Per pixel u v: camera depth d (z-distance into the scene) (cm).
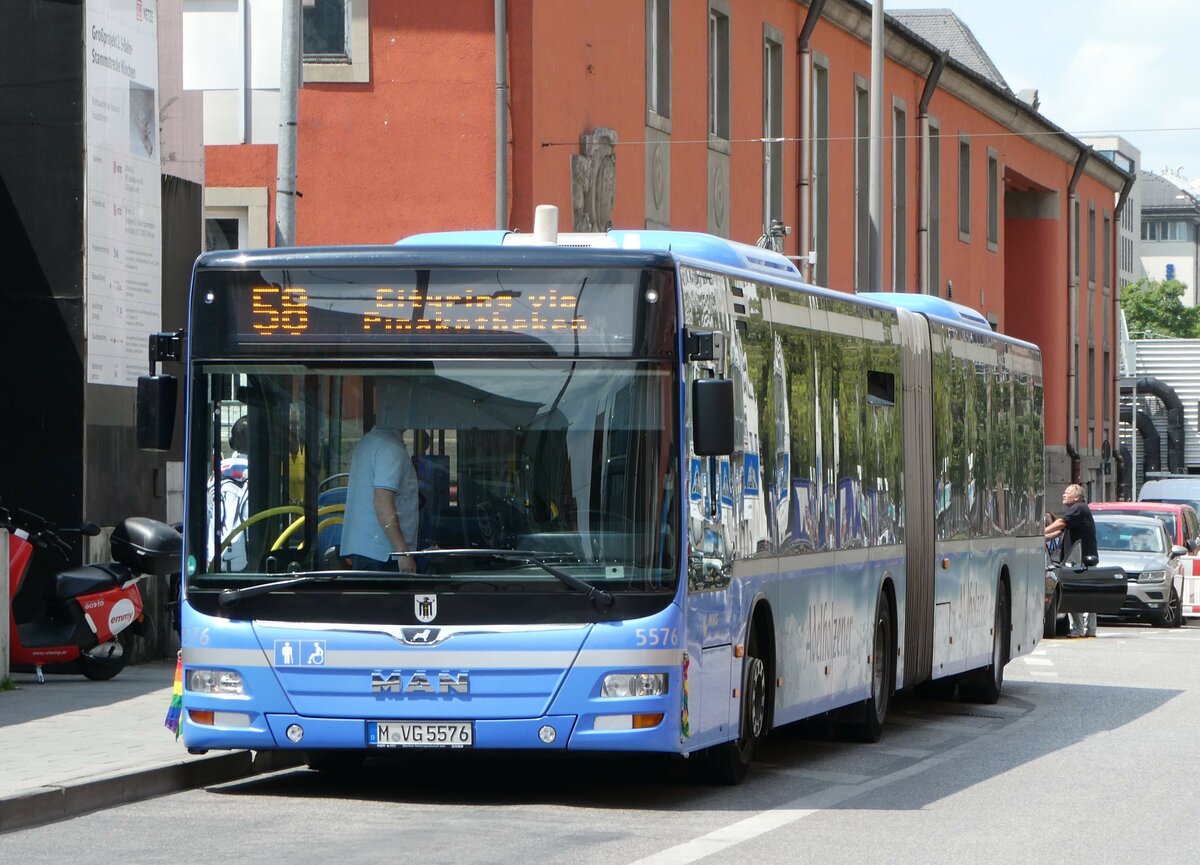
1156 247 19100
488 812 1276
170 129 2298
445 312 1277
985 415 2275
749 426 1427
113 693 1805
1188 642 3456
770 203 4275
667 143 3659
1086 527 3562
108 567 1923
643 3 3541
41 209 2066
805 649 1572
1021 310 7006
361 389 1278
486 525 1260
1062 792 1453
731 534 1373
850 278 4778
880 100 3597
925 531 1983
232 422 1289
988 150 6091
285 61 1989
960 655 2122
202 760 1394
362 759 1524
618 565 1252
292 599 1268
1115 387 7950
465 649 1249
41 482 2056
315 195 3084
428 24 3064
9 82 2072
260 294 1291
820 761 1647
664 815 1281
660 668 1248
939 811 1338
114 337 2131
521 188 3052
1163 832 1253
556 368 1269
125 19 2159
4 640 1817
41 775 1288
